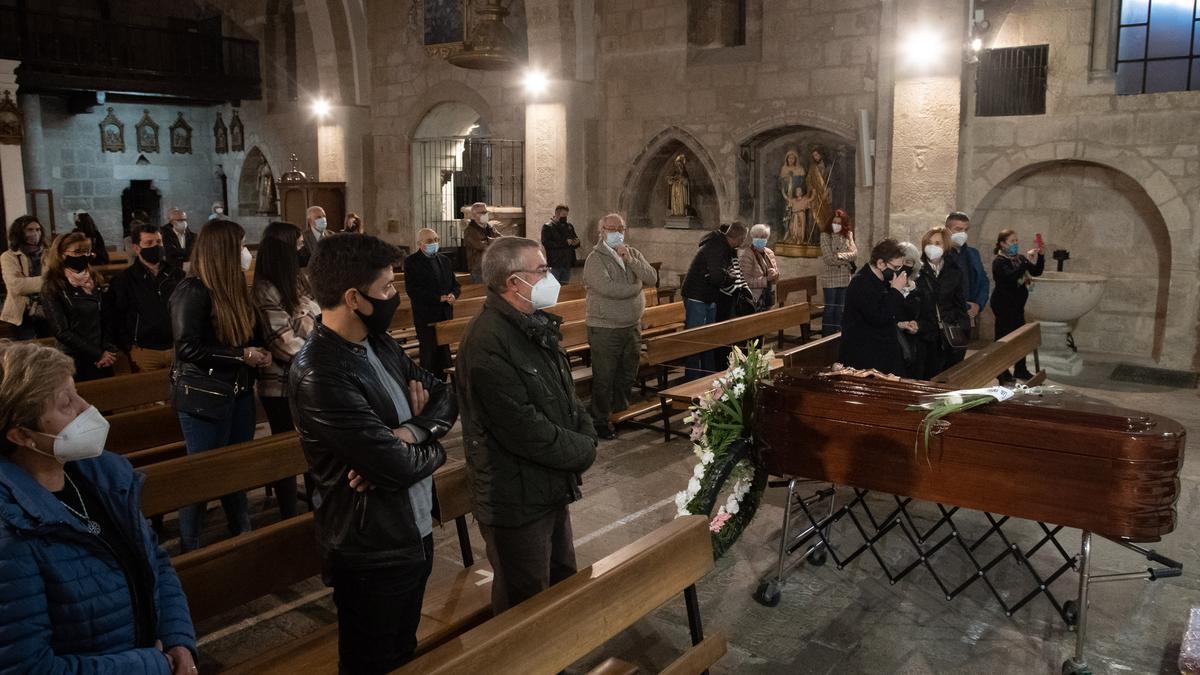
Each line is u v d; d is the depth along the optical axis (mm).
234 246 4020
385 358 2461
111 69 16391
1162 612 3914
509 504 2881
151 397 5020
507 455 2887
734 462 3896
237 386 4113
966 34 9312
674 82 12195
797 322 8195
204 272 3992
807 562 4402
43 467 1797
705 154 12062
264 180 18812
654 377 7855
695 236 12461
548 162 12664
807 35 10938
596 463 6047
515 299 2871
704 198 12734
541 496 2912
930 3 9328
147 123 19188
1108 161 9492
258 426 6891
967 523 4953
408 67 15055
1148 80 9523
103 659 1756
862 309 5289
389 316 2348
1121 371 9164
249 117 18781
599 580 2506
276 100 18219
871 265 5336
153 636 1951
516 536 2916
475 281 10352
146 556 1930
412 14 14758
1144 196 9594
